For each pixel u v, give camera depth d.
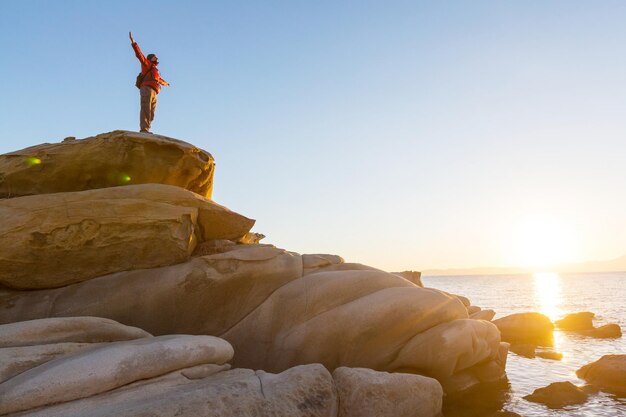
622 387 13.38
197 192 15.48
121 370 7.56
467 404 11.84
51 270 11.00
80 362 7.40
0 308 10.56
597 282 167.00
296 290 12.27
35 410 6.71
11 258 10.48
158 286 11.46
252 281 12.30
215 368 8.98
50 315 10.67
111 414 6.42
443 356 11.62
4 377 7.38
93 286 11.24
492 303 63.28
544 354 19.88
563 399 12.18
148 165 13.37
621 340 24.47
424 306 11.98
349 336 11.52
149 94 15.52
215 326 11.90
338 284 12.34
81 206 11.14
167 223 11.49
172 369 8.30
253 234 18.06
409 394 9.48
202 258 12.13
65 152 12.91
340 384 9.04
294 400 7.81
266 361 11.66
